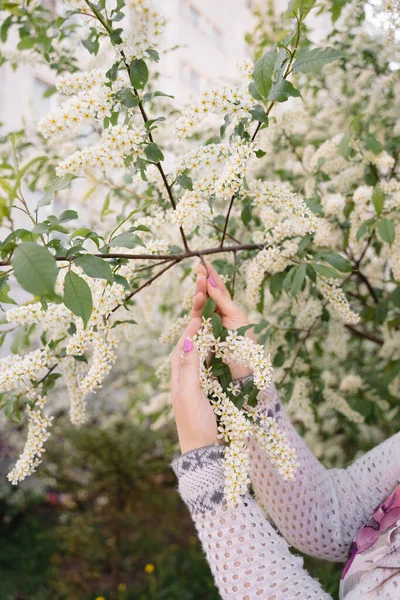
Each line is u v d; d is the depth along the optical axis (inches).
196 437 34.4
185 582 152.6
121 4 37.9
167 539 178.7
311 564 106.4
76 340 42.7
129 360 188.5
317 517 41.9
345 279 71.3
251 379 39.4
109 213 69.2
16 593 156.4
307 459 43.1
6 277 35.4
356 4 70.7
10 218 34.5
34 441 44.1
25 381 45.1
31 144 80.5
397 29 49.9
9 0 63.3
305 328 72.3
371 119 72.6
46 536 181.2
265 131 69.9
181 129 41.4
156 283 69.2
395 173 70.7
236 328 42.6
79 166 40.5
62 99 81.4
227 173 41.3
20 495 206.8
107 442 157.3
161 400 91.1
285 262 57.3
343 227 70.7
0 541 191.5
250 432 36.4
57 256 35.4
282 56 39.2
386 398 76.7
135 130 40.6
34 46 68.6
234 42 292.5
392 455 42.0
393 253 58.8
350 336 87.9
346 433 102.7
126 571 163.9
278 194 47.5
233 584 31.5
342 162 69.1
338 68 80.1
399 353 77.4
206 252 49.9
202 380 36.9
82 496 171.5
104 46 45.3
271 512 43.2
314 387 75.5
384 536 33.8
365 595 31.1
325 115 82.2
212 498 32.9
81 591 153.5
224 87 41.0
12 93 161.0
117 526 162.1
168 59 240.8
